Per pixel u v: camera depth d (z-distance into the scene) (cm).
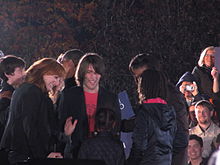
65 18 2408
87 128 874
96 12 2294
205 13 2150
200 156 1116
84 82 882
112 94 890
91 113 879
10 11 2373
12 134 815
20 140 811
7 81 921
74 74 974
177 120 869
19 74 923
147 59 879
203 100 1159
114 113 821
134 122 856
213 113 1205
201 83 1259
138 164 854
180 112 871
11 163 814
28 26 2305
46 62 843
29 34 2300
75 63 971
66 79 971
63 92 884
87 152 810
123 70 2103
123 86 2062
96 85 889
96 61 875
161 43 2150
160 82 841
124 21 2188
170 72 2133
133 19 2181
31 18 2397
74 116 875
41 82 834
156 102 840
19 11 2367
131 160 880
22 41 2294
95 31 2288
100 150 810
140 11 2191
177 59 2133
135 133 834
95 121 818
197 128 1155
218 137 1123
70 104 877
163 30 2155
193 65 2127
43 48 2247
